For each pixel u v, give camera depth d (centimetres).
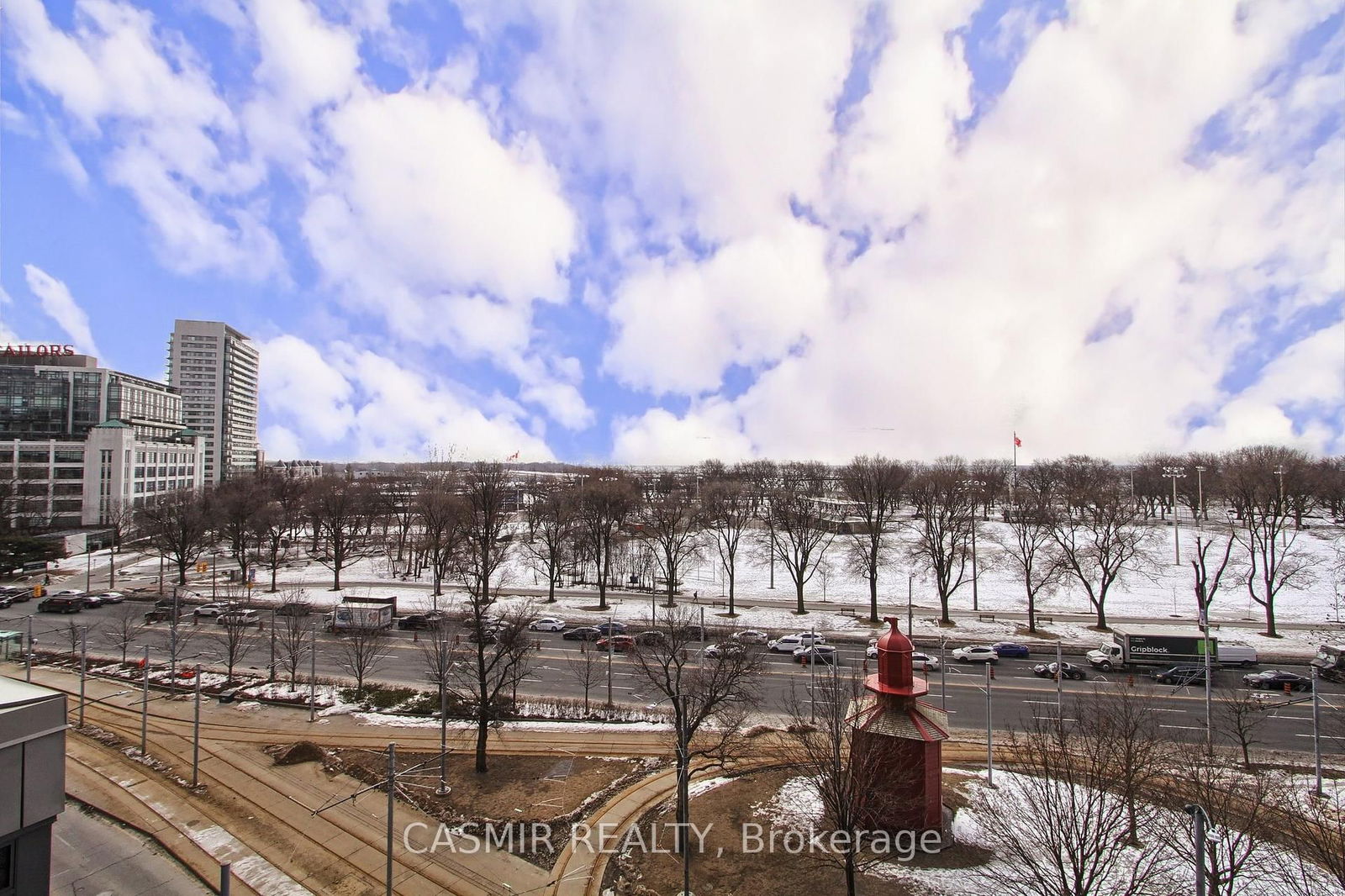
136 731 3859
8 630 6194
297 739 3741
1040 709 4053
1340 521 11175
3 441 12531
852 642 5988
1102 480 11106
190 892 2433
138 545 11294
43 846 2091
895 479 9400
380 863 2583
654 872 2462
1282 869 2064
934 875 2348
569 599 7806
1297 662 5191
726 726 3425
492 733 3806
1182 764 2736
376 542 11300
